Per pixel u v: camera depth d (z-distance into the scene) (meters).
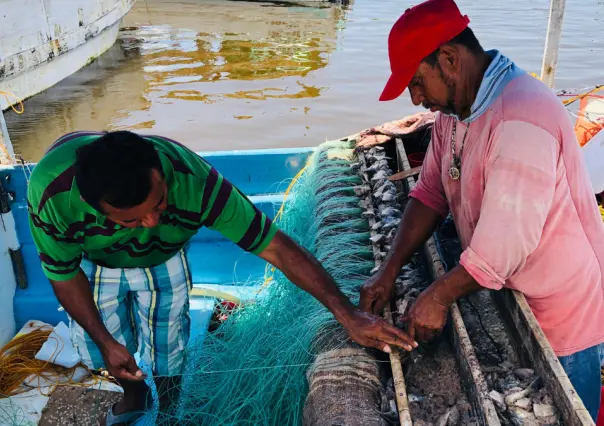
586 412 1.68
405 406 1.89
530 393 1.92
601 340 2.19
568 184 1.93
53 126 8.54
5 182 3.44
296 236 3.51
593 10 16.44
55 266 2.13
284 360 2.48
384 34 13.84
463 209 2.05
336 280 2.77
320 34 13.81
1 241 3.34
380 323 2.13
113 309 2.43
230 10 16.56
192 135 8.12
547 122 1.76
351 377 2.19
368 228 3.16
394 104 9.23
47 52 9.68
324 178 3.71
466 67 1.81
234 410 2.41
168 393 2.68
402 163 3.51
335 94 9.64
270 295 3.03
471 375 1.96
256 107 9.09
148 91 9.89
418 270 2.73
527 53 11.73
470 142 1.91
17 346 3.27
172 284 2.41
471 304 2.46
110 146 1.69
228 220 2.07
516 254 1.83
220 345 2.93
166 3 17.48
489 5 17.58
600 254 2.09
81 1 10.67
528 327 2.02
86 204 1.94
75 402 2.96
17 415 2.88
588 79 9.93
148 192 1.72
